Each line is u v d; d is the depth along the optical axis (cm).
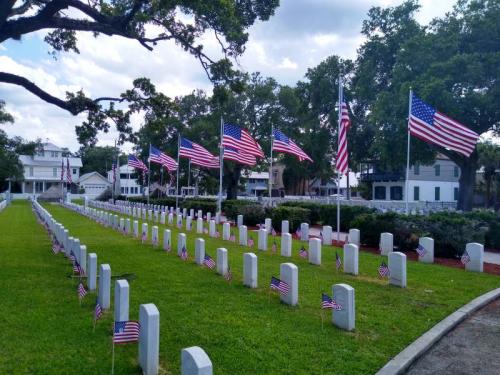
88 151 9612
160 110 1617
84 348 609
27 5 1391
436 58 2844
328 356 600
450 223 1486
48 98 1422
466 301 902
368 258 1398
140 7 1323
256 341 646
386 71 3981
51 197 6531
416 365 604
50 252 1455
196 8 1309
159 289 951
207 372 412
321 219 2600
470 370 589
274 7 1540
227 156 2356
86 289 932
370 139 4597
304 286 1005
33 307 796
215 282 1027
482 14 2831
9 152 5669
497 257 1555
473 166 3162
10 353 585
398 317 782
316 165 5103
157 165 5156
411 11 3822
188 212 3372
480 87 2714
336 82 4434
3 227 2397
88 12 1316
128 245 1652
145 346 536
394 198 5222
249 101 4400
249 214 2558
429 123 1631
